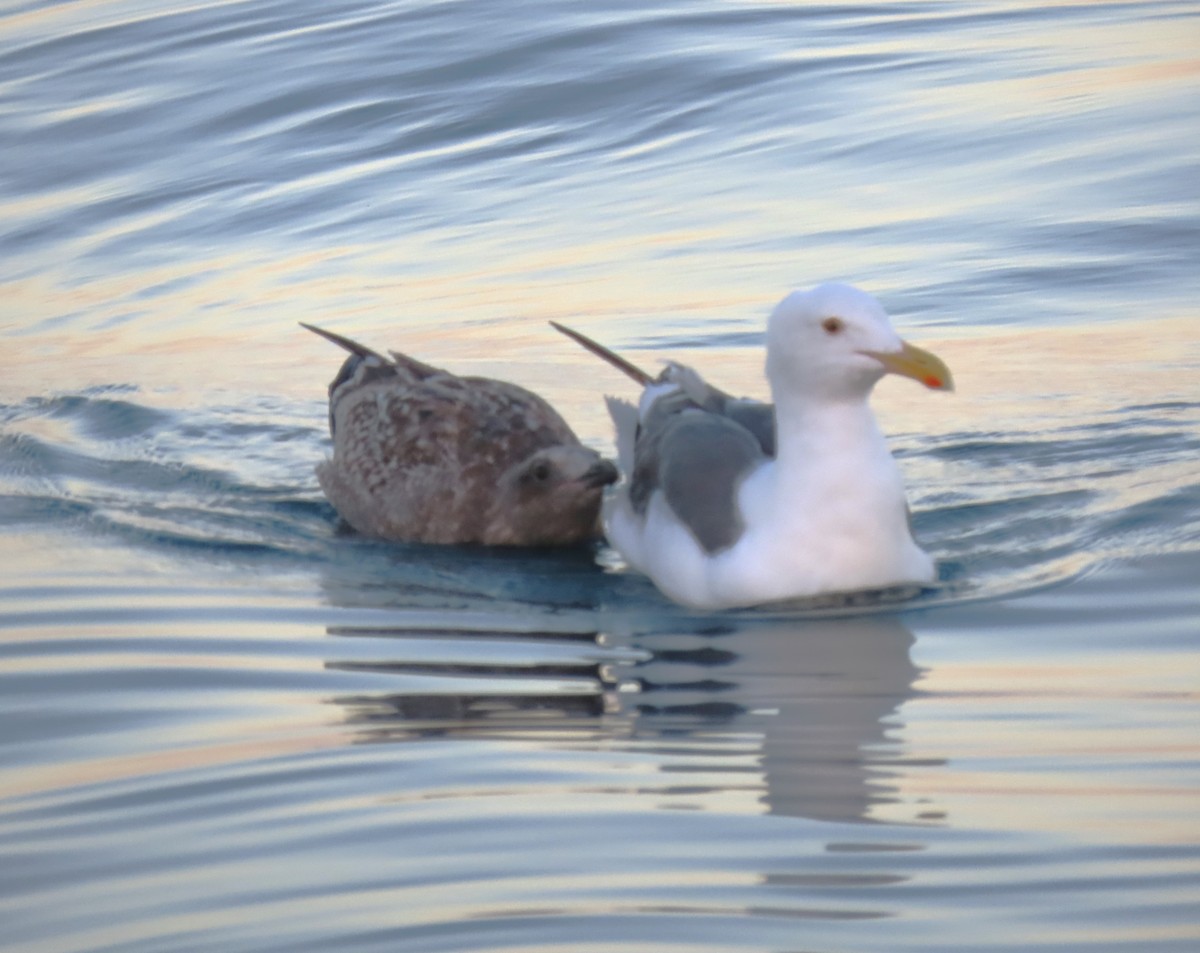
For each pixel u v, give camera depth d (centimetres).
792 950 654
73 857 760
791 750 864
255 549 1309
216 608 1148
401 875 729
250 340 1822
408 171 2228
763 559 1132
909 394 1580
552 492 1317
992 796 797
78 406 1659
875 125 2242
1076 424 1456
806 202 2048
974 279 1812
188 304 1930
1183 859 723
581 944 662
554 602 1174
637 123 2316
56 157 2381
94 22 2934
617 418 1384
